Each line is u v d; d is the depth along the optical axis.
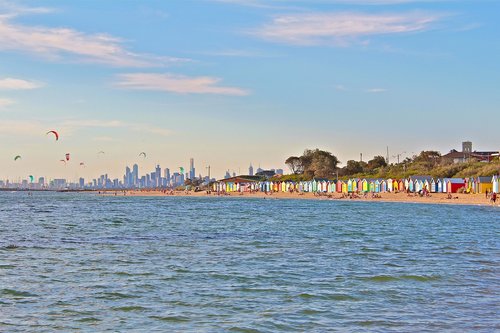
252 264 31.47
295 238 47.62
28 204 151.62
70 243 43.62
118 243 43.47
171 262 32.38
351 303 21.50
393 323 18.58
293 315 19.75
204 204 143.50
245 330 18.00
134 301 22.16
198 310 20.62
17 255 35.97
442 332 17.52
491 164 157.12
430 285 24.92
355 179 187.50
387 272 28.45
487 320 18.81
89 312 20.48
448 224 65.06
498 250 38.09
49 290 24.36
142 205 138.75
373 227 60.84
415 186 160.38
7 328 18.50
